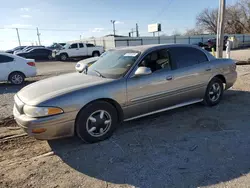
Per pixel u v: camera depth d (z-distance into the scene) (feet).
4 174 8.87
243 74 27.43
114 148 10.58
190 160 9.31
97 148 10.65
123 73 11.91
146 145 10.76
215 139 11.02
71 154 10.22
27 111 9.78
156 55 13.11
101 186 7.94
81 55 77.56
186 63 14.24
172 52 13.83
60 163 9.54
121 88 11.37
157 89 12.69
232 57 51.65
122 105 11.58
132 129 12.62
